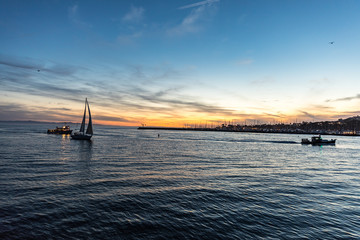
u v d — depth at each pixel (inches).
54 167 1101.1
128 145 2642.7
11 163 1175.0
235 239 442.9
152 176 963.3
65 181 831.7
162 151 2069.4
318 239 451.2
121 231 463.2
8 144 2237.9
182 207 603.2
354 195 741.3
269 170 1189.1
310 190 794.8
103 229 469.1
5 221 487.2
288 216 559.5
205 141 3912.4
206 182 879.1
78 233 449.1
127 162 1339.8
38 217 513.3
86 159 1408.7
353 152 2437.3
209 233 465.1
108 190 734.5
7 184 765.3
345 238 457.7
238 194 728.3
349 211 599.5
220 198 684.1
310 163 1499.8
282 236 459.5
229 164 1368.1
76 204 600.4
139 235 449.7
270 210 596.7
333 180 963.3
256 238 448.8
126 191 728.3
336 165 1424.7
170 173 1040.2
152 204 618.8
